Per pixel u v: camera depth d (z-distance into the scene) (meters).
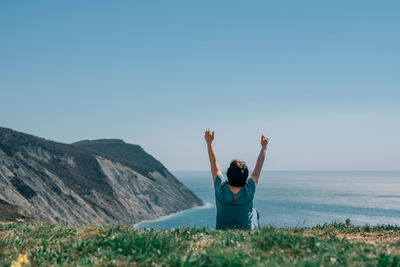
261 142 6.66
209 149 6.55
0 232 9.09
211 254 4.95
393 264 4.69
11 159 94.75
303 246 5.71
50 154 128.12
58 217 86.00
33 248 6.55
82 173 130.38
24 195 83.50
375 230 8.55
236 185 6.28
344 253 5.24
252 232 6.48
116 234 7.05
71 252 5.76
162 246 5.52
